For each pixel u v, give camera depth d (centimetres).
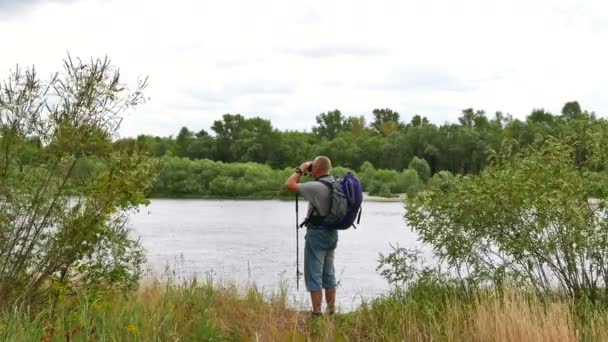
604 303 747
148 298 774
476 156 9744
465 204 799
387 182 9088
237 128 13225
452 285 820
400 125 17012
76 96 681
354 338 693
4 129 658
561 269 774
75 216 680
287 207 6353
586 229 755
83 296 670
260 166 9550
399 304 778
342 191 725
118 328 612
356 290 1302
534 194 756
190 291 811
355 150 12244
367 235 2980
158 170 724
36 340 557
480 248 823
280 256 2102
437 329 674
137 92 699
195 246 2452
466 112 13675
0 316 611
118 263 728
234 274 1591
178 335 623
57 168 683
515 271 784
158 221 4091
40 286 686
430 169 10400
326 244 741
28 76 667
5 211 665
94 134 677
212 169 9281
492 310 680
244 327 699
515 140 856
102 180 684
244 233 3139
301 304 906
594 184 770
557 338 614
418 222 840
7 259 658
